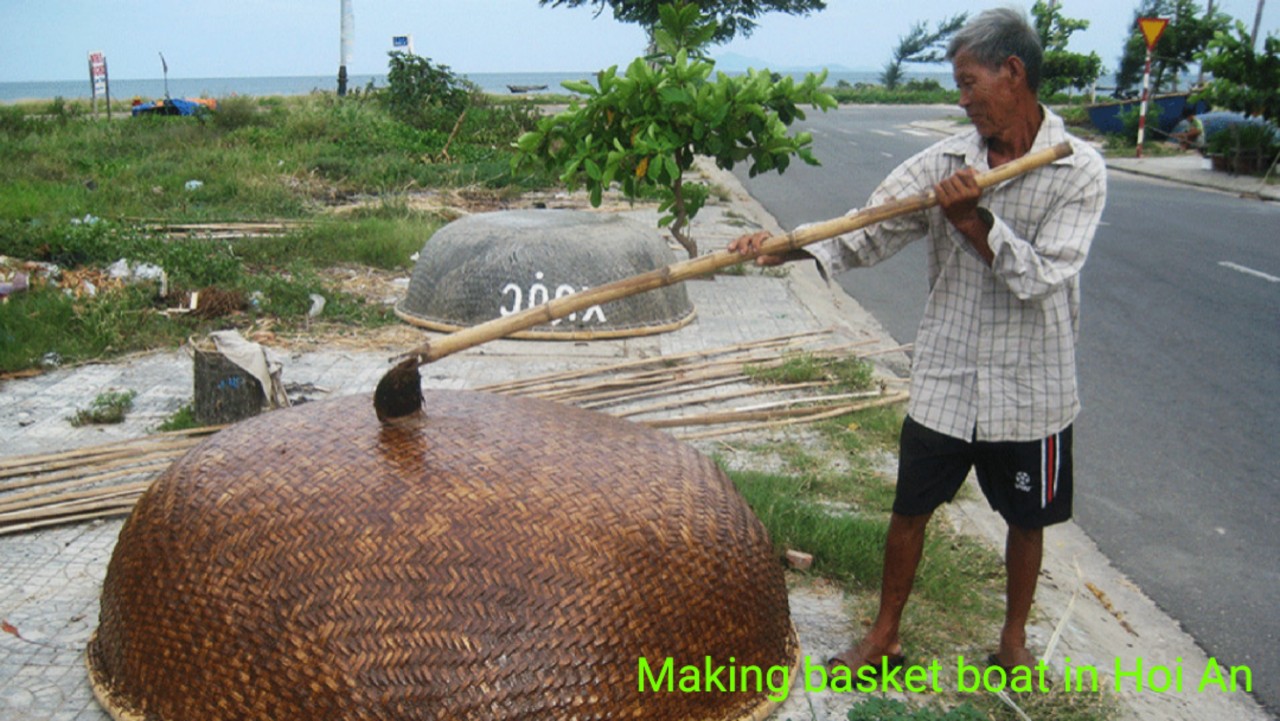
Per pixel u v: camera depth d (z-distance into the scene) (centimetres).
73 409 559
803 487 472
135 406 566
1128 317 871
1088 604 403
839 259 311
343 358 667
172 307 759
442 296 734
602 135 779
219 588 258
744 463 505
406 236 1018
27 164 1458
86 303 704
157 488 291
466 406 313
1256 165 1923
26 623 340
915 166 309
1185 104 2659
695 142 771
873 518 442
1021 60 280
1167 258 1127
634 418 557
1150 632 391
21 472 463
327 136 1820
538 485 271
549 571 255
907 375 683
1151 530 483
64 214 1083
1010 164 274
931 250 311
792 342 726
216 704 254
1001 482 312
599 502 271
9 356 623
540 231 731
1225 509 508
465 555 253
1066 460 308
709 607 274
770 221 1368
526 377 632
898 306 906
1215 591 427
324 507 261
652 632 262
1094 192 280
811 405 585
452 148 1844
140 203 1227
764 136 757
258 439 295
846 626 357
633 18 2225
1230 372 725
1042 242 279
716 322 790
